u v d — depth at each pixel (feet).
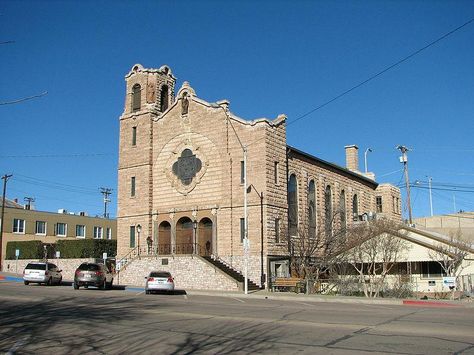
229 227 145.89
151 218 163.73
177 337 48.26
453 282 113.39
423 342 44.86
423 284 135.33
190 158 157.89
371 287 124.36
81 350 42.60
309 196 171.73
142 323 57.88
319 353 40.24
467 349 41.55
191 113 159.94
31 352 41.98
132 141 171.83
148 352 41.47
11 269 205.16
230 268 141.59
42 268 140.36
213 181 151.84
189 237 155.43
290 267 145.28
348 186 202.49
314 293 126.21
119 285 148.15
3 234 238.89
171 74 178.40
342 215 193.47
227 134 150.92
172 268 142.82
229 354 40.34
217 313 68.59
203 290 130.11
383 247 128.06
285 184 150.10
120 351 42.04
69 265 184.44
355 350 41.29
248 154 146.10
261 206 140.87
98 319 61.31
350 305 89.86
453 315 68.54
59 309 72.69
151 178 165.99
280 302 95.09
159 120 167.73
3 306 76.13
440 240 132.67
